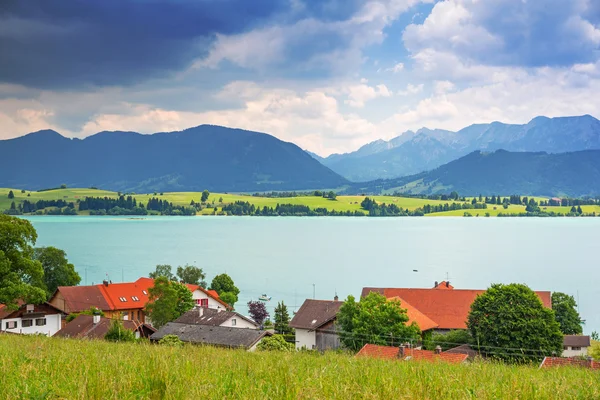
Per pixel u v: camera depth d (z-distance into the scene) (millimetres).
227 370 16062
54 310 70938
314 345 67188
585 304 117000
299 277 155750
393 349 39594
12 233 58656
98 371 14555
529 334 52906
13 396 11898
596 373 20828
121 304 88812
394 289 79562
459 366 20109
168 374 13680
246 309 108875
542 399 13195
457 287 137625
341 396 12352
